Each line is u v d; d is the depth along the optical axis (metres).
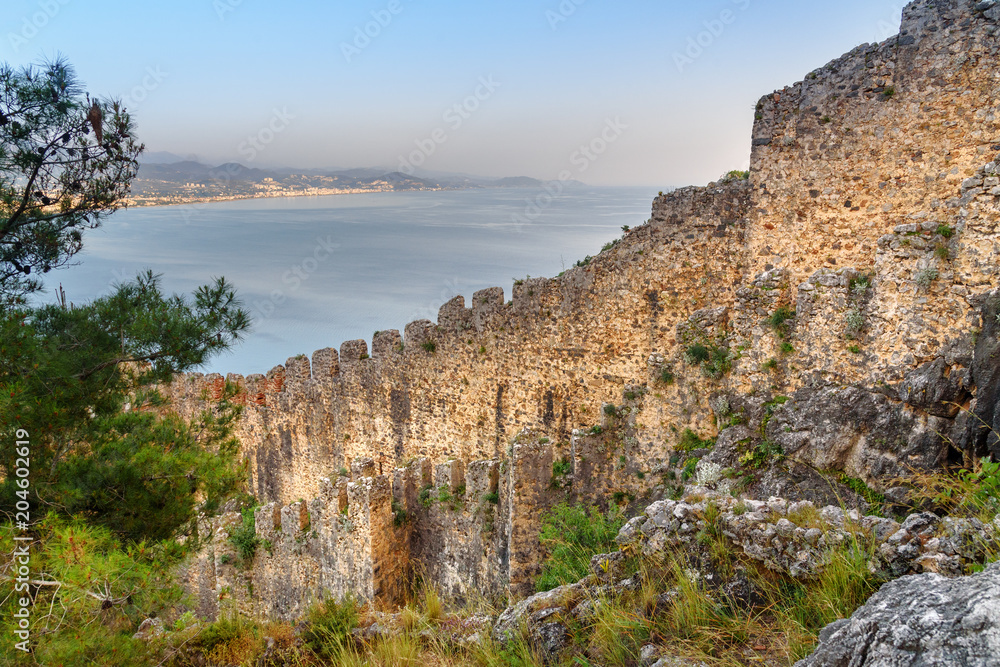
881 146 14.62
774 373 14.73
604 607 8.00
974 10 13.16
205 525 18.78
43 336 13.24
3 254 14.06
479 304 22.08
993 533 6.30
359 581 19.73
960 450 11.21
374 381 25.78
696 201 17.58
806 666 5.36
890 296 12.84
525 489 16.56
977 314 11.49
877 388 12.96
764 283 14.97
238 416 18.06
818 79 15.26
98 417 14.42
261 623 12.33
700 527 8.30
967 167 13.62
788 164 15.91
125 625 11.60
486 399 22.55
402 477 20.19
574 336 20.19
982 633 4.22
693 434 16.12
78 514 12.70
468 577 18.75
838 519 7.62
